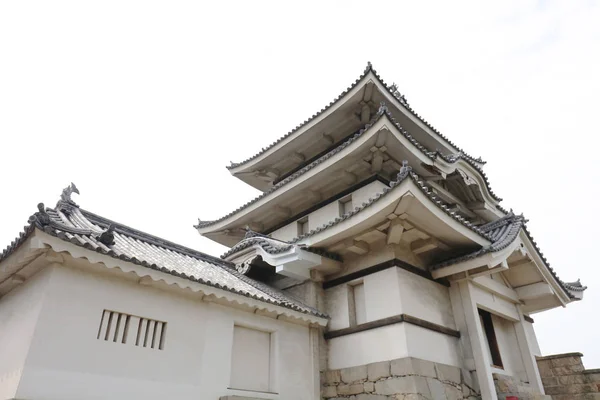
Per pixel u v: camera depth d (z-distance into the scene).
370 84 14.12
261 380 9.16
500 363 11.28
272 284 12.42
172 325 8.01
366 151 12.70
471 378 9.95
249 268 12.02
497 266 10.27
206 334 8.47
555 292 12.70
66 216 9.87
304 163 16.95
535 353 12.95
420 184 9.08
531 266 12.19
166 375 7.55
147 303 7.80
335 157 12.97
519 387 10.57
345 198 13.66
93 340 6.88
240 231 17.12
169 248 11.57
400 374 8.88
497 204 15.93
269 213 15.72
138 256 8.47
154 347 7.62
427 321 9.93
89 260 6.91
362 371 9.63
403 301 9.69
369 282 10.57
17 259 6.95
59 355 6.41
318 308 11.04
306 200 14.88
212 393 8.10
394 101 14.58
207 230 17.30
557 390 12.05
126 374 7.05
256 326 9.46
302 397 9.58
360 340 10.05
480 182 14.78
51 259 6.79
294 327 10.25
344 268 11.38
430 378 8.99
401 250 10.62
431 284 10.80
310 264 10.84
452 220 9.88
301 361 10.00
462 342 10.41
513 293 12.72
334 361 10.39
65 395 6.26
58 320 6.59
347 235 10.43
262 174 17.89
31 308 6.80
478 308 11.30
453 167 13.62
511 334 12.52
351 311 10.73
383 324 9.70
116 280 7.55
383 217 9.72
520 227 11.16
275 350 9.58
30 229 6.42
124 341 7.29
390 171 13.41
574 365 11.98
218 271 11.27
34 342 6.22
